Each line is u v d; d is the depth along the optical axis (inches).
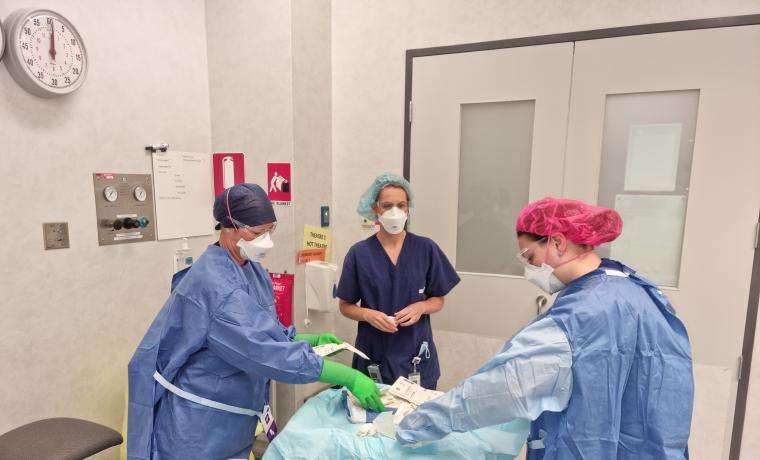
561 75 72.2
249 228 46.5
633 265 72.4
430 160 82.5
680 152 68.0
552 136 74.0
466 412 36.4
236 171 82.1
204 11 81.1
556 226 38.7
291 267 79.7
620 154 71.4
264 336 43.3
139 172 71.2
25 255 56.7
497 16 75.2
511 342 37.3
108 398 67.9
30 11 54.0
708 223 66.8
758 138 63.2
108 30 65.3
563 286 42.1
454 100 79.4
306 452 41.3
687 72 65.6
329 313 92.8
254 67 77.9
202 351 45.4
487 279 80.8
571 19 71.1
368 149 87.0
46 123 58.2
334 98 88.4
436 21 79.2
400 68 82.7
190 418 44.5
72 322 62.7
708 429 70.3
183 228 79.3
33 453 44.3
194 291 44.0
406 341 64.3
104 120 65.4
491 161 79.6
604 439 33.1
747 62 62.7
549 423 36.7
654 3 66.5
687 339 37.4
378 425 44.2
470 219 82.1
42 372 59.3
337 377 48.0
